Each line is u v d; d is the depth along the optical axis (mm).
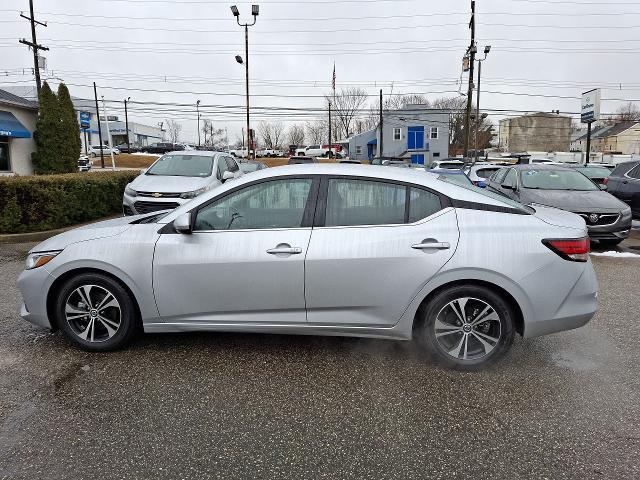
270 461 2631
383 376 3613
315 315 3672
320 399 3285
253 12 26906
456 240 3506
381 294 3576
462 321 3605
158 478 2482
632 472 2553
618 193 11195
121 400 3232
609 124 92000
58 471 2525
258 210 3742
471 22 26781
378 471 2561
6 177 9578
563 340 4340
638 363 3873
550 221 3670
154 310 3801
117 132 86188
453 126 71375
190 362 3807
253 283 3654
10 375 3555
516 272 3451
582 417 3084
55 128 20562
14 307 5043
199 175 10156
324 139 97062
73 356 3879
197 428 2928
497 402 3260
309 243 3605
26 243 8859
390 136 55656
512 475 2533
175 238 3758
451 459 2666
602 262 7730
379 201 3664
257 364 3793
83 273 3848
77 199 10344
